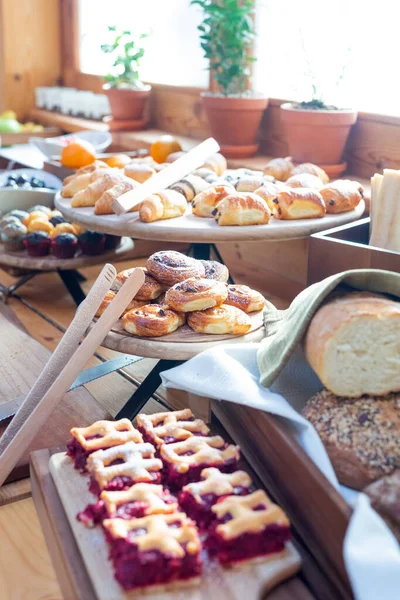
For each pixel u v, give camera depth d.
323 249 1.02
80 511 0.67
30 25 3.25
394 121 1.58
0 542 0.80
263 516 0.61
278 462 0.71
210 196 1.26
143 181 1.50
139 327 0.90
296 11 1.87
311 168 1.49
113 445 0.74
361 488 0.67
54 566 0.68
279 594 0.60
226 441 0.84
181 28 2.44
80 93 2.99
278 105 1.93
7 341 1.25
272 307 0.98
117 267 1.91
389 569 0.54
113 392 1.19
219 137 1.91
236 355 0.85
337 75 1.77
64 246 1.61
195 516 0.65
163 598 0.57
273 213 1.28
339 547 0.60
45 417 0.83
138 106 2.53
